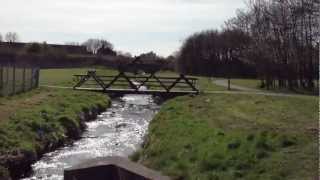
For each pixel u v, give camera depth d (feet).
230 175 42.39
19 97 108.17
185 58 335.88
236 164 44.42
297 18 180.24
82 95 131.54
